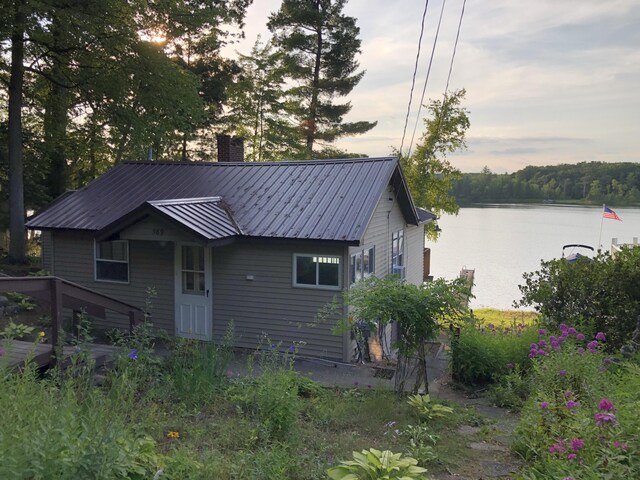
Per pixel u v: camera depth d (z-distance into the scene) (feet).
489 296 73.87
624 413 14.02
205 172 47.11
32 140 67.72
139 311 28.37
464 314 26.99
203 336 39.70
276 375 21.35
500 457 17.62
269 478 13.83
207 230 35.04
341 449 17.42
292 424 18.33
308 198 39.91
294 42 103.19
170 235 35.53
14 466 8.05
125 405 14.12
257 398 19.94
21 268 54.08
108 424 10.99
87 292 24.02
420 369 26.45
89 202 43.88
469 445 18.99
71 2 51.57
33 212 70.54
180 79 62.69
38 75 64.75
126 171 49.42
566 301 33.09
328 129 111.45
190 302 39.88
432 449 17.83
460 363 30.22
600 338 23.25
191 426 17.84
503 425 22.07
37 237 79.46
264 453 15.40
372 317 25.44
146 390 19.62
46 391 13.53
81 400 14.66
